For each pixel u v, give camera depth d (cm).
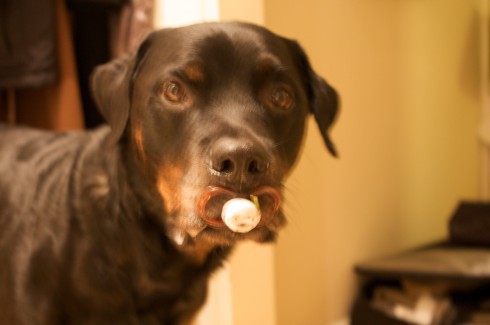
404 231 265
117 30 211
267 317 187
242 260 179
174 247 125
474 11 302
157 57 115
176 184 107
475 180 315
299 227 209
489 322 205
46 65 190
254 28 117
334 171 224
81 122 205
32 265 119
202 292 140
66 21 199
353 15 226
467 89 301
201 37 109
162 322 132
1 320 122
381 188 249
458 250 243
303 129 127
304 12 204
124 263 121
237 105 106
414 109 264
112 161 125
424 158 274
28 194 131
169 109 109
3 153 145
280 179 111
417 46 262
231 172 93
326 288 226
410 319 217
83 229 120
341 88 224
